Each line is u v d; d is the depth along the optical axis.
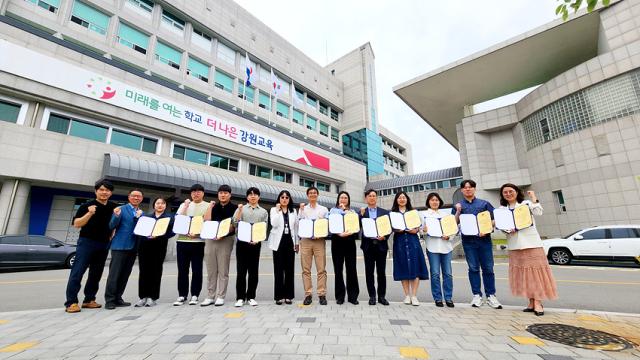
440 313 4.01
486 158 20.11
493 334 3.10
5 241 9.59
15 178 12.13
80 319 3.79
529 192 4.32
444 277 4.55
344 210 5.04
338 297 4.65
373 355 2.55
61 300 5.33
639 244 9.56
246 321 3.62
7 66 12.06
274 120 30.41
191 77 23.34
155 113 16.81
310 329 3.29
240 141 21.62
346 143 40.97
